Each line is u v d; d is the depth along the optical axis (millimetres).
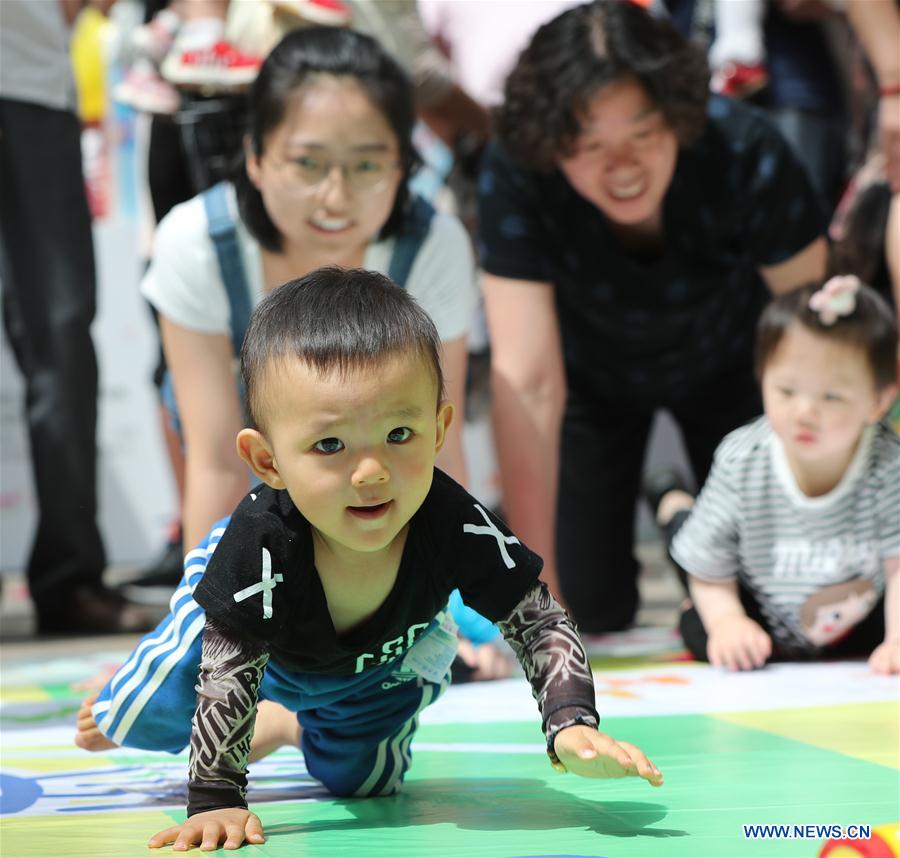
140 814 1333
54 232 3109
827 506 2232
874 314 2176
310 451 1167
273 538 1239
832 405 2160
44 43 3070
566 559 2881
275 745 1520
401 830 1238
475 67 3311
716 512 2295
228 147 2814
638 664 2348
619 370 2672
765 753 1540
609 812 1289
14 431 4078
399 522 1189
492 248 2473
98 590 3238
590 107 2158
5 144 3059
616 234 2436
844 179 3557
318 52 1957
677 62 2176
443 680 1411
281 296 1224
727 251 2488
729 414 2803
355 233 2000
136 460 4262
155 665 1371
